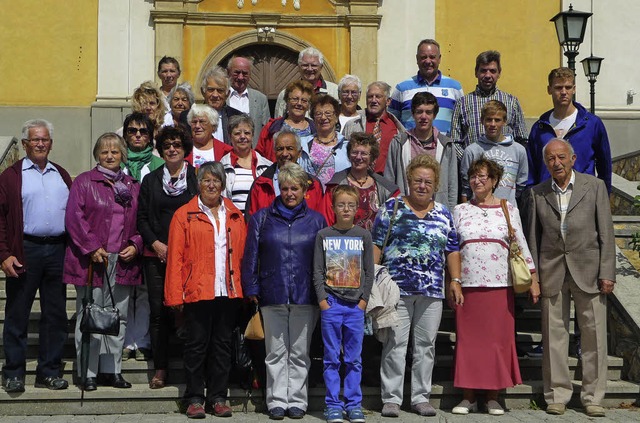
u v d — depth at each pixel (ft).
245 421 22.90
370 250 23.53
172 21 48.88
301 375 23.54
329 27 49.65
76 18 48.83
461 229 24.79
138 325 25.72
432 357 24.21
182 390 24.13
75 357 26.43
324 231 23.56
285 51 50.01
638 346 25.48
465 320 24.40
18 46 48.57
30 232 24.31
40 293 24.59
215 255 23.57
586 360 24.50
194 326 23.40
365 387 24.76
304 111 28.35
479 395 24.81
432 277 23.95
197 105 26.86
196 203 23.86
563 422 23.17
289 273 23.34
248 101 31.86
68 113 48.52
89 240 24.20
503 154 26.94
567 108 27.32
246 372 24.52
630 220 35.63
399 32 49.62
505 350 24.26
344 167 27.12
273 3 49.62
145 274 24.90
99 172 25.05
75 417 23.44
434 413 23.79
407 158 26.91
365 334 24.13
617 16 50.37
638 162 42.88
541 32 49.90
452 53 49.70
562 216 24.80
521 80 49.78
